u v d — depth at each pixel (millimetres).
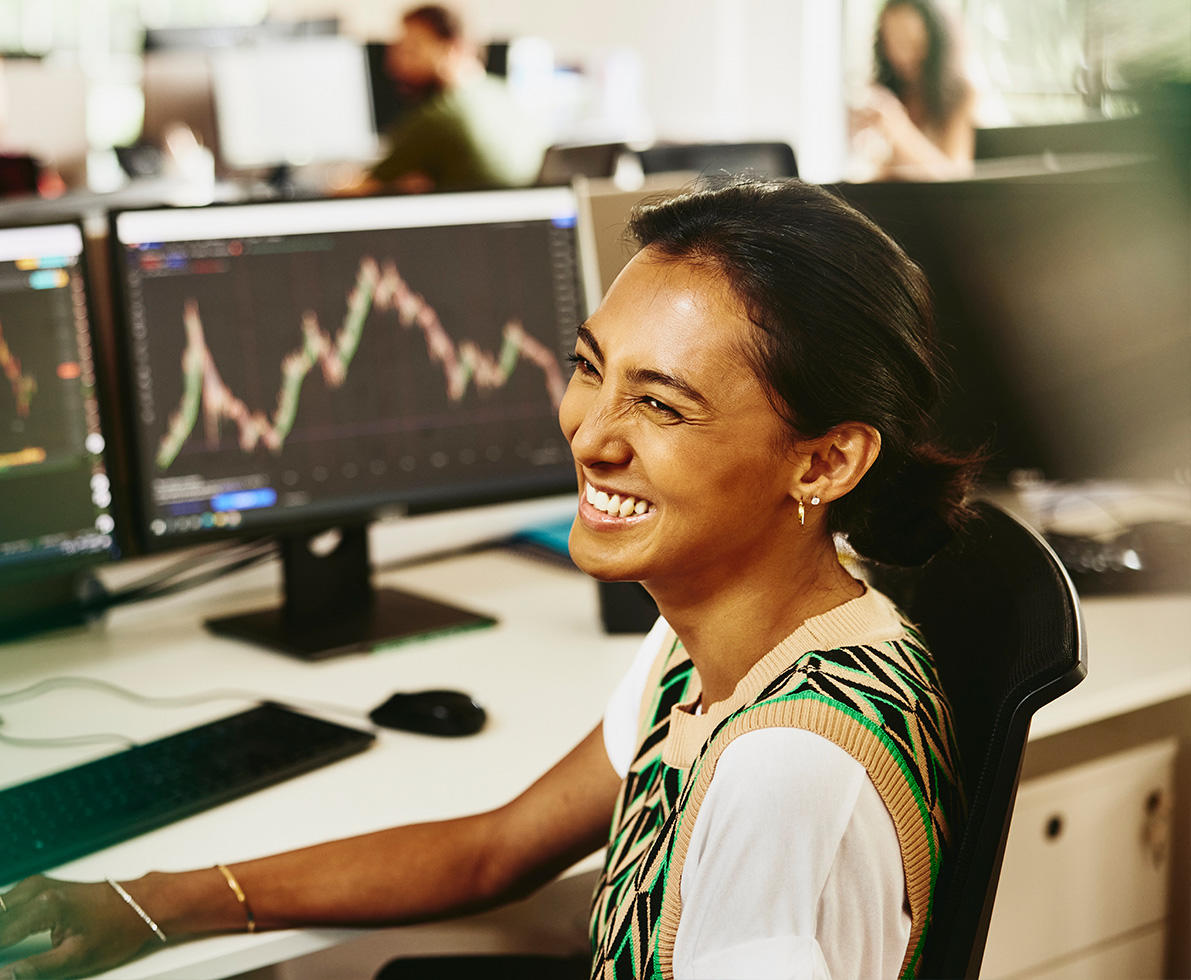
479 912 1057
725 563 782
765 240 732
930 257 1635
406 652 1491
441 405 1610
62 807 1072
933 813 736
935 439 937
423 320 1588
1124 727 1457
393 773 1175
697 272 739
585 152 3459
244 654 1492
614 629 1533
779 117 4582
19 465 1415
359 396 1563
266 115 4355
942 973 735
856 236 752
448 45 3828
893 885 712
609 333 761
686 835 748
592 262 1595
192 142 4145
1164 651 1387
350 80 4430
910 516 857
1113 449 1709
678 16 5113
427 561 1839
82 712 1322
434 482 1616
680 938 720
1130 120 1959
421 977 1129
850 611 798
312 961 1524
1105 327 1675
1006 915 1383
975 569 941
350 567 1603
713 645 819
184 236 1459
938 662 930
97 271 1500
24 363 1407
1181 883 1506
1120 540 1669
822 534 808
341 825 1080
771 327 724
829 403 737
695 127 5066
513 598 1683
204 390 1486
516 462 1663
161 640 1544
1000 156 2123
